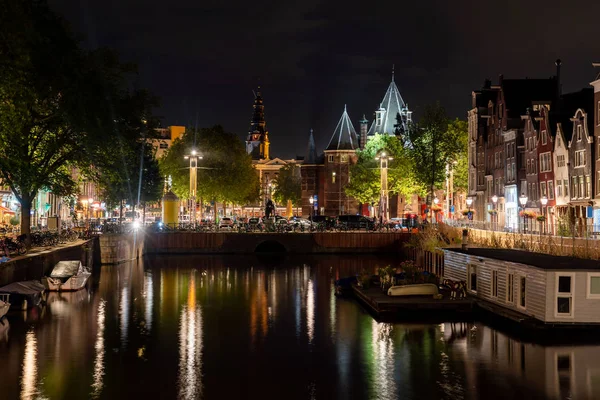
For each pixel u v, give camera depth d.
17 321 41.16
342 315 44.66
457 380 30.33
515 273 39.91
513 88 88.38
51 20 47.81
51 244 58.41
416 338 37.78
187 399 28.00
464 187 112.00
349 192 124.81
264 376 31.12
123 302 49.25
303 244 91.38
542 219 63.16
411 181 106.88
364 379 30.64
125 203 106.62
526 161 81.12
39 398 27.72
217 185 113.19
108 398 27.88
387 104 166.00
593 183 65.31
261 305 49.12
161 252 89.44
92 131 50.19
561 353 33.94
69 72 48.28
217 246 90.50
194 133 115.62
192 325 41.84
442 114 99.25
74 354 34.31
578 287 36.03
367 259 84.69
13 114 40.00
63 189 54.53
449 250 51.47
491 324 40.59
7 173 51.78
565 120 74.62
